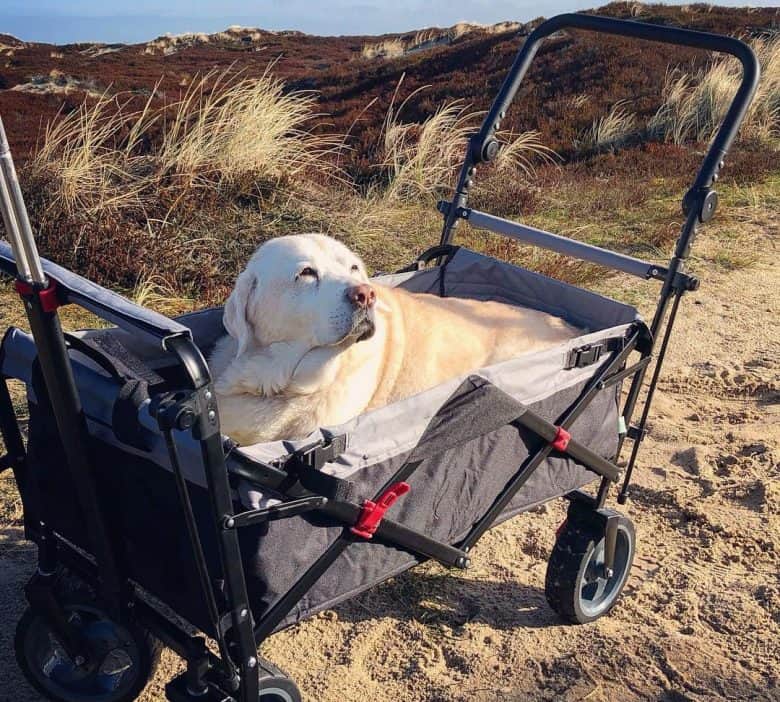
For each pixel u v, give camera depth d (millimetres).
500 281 3816
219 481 1767
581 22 3186
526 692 2723
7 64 21469
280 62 24016
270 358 3035
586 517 2938
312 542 2029
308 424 3121
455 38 23344
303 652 2926
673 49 14883
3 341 2260
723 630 3021
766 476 4008
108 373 2160
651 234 7898
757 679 2771
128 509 2098
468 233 7781
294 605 2057
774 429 4465
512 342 3408
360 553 2197
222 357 3199
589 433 2840
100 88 18203
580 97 13180
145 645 2287
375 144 10570
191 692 2104
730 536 3576
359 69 19312
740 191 9516
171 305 5980
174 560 2033
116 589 2186
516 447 2535
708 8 19719
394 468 2154
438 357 3338
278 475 1881
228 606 1936
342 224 7754
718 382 5070
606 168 10617
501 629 3047
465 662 2867
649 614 3121
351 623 3074
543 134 12000
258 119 8500
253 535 1906
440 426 2219
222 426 3145
